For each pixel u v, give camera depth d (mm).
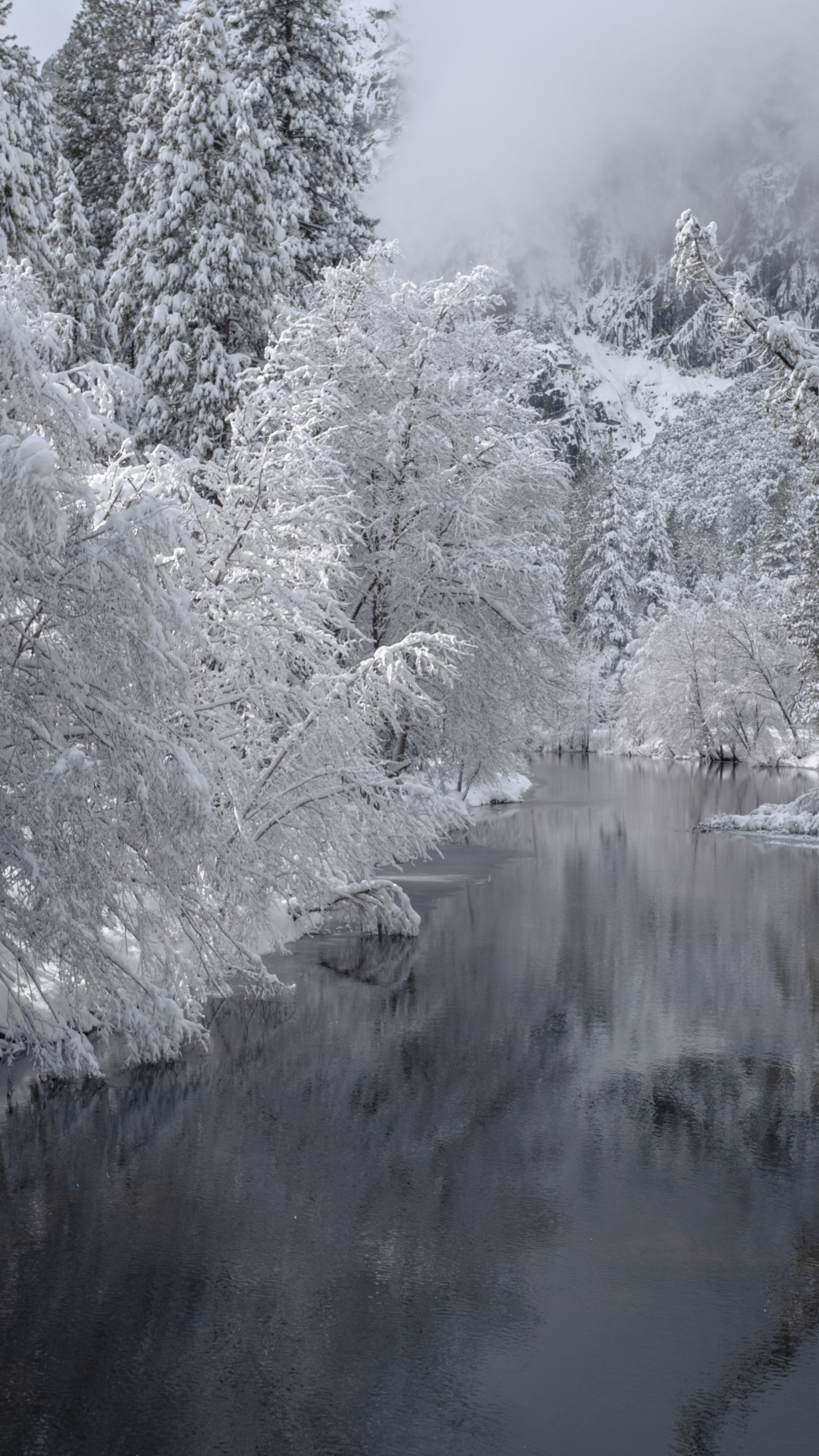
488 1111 9062
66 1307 5871
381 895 16938
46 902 9273
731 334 25750
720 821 34406
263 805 12750
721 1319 5820
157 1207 7141
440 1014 12195
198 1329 5652
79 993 10367
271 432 14156
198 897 11086
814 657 57844
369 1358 5406
